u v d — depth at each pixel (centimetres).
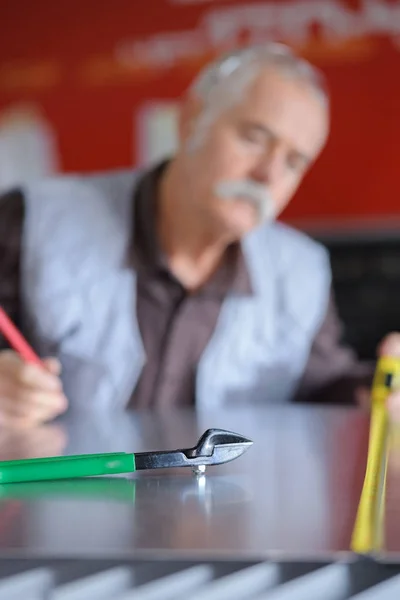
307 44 179
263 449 49
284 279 121
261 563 22
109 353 109
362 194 176
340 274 176
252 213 105
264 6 180
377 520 27
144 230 110
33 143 189
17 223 114
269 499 32
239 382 115
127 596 21
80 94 187
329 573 22
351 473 39
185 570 22
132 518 28
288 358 119
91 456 38
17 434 61
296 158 106
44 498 33
